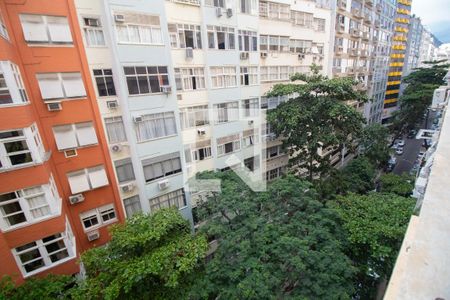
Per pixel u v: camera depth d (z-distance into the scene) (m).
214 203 9.36
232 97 12.77
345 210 10.03
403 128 31.67
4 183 7.18
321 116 14.29
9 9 7.68
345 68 23.27
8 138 7.07
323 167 15.84
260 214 9.48
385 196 10.97
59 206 8.37
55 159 9.13
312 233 8.57
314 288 7.21
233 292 6.89
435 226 1.52
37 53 8.23
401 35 38.47
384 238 8.62
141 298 7.41
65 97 8.89
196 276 7.87
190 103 11.54
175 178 11.19
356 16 22.88
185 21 10.72
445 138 2.36
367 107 29.95
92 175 9.80
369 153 20.11
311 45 17.66
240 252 7.72
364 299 10.33
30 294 6.43
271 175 16.44
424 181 6.61
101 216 10.42
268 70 15.23
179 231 8.55
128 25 9.01
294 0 15.59
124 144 10.20
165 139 10.62
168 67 10.09
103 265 7.38
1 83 6.81
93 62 9.14
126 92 9.41
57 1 8.23
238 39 12.50
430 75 29.39
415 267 1.37
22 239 7.68
